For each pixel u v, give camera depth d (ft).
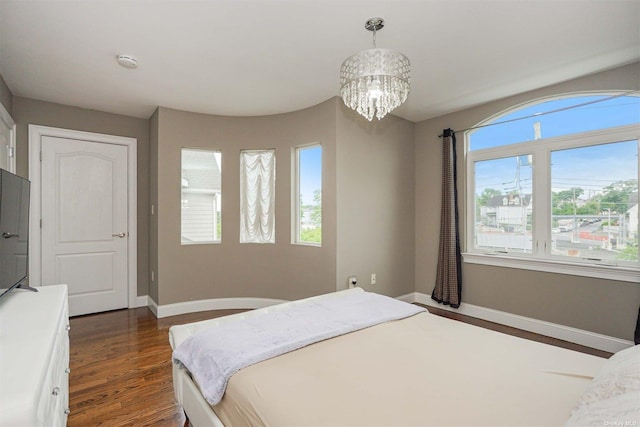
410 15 6.25
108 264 11.84
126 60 7.92
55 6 5.90
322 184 10.91
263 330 5.00
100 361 7.85
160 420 5.68
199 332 5.14
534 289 9.91
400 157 12.59
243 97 10.48
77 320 10.84
